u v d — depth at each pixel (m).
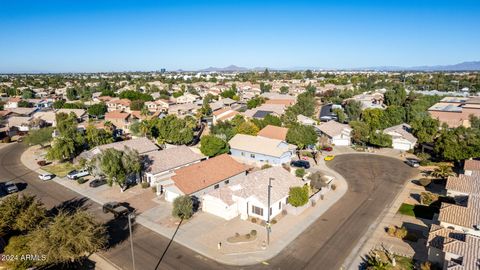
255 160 65.00
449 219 35.06
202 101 154.50
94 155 54.28
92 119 114.38
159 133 78.44
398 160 66.75
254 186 43.03
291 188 42.62
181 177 46.56
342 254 33.09
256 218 40.72
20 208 35.16
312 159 68.00
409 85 194.38
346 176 57.28
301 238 36.25
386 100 125.69
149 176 52.72
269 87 194.38
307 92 147.38
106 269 31.11
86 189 51.78
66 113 105.00
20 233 35.62
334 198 47.50
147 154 56.88
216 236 36.88
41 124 99.75
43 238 28.69
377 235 36.81
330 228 38.50
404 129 81.75
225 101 144.75
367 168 61.72
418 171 59.50
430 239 31.42
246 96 169.12
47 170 62.09
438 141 63.38
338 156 70.44
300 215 41.94
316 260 32.12
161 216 41.91
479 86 168.50
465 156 57.56
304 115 108.62
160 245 35.19
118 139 85.25
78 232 29.56
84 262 32.22
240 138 70.12
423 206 44.22
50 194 50.09
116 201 46.78
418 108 95.88
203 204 43.12
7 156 72.88
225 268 31.12
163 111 126.56
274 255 33.06
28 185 54.31
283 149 64.44
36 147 80.75
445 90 167.88
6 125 99.62
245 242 35.38
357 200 46.72
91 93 171.62
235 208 41.62
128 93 146.62
